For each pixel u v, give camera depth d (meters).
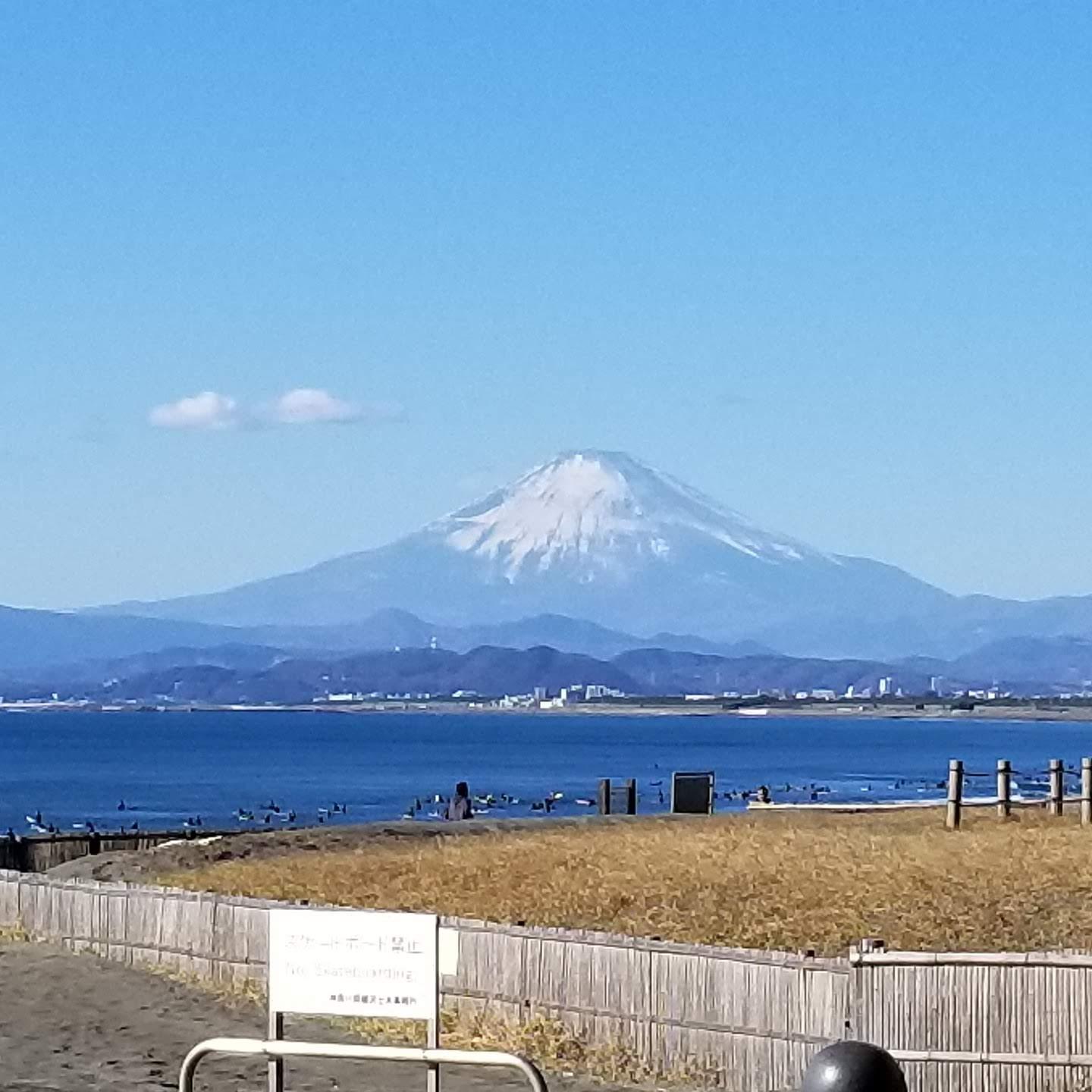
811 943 25.36
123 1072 18.72
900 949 24.42
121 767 159.38
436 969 13.84
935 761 168.38
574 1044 20.11
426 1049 13.59
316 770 152.25
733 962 19.23
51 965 25.36
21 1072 18.59
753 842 38.12
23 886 28.09
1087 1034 17.56
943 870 31.61
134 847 45.47
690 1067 19.45
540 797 101.44
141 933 25.80
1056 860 32.56
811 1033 18.64
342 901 30.81
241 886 33.66
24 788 126.31
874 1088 11.65
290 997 14.10
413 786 124.12
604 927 27.14
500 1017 20.98
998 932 26.05
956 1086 17.89
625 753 195.00
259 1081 18.34
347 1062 19.66
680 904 29.20
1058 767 43.97
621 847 38.53
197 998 23.33
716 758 179.38
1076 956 17.69
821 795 95.19
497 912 28.98
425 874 34.62
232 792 119.62
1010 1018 17.78
